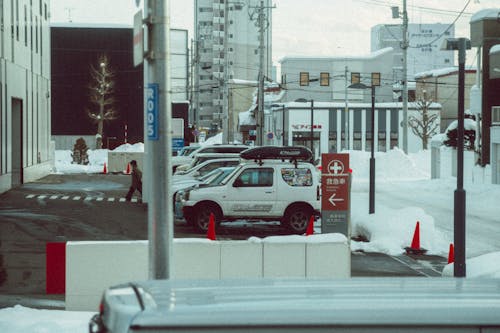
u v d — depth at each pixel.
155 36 8.30
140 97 86.62
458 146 14.73
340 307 4.01
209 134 135.50
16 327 10.83
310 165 25.09
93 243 12.82
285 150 24.81
